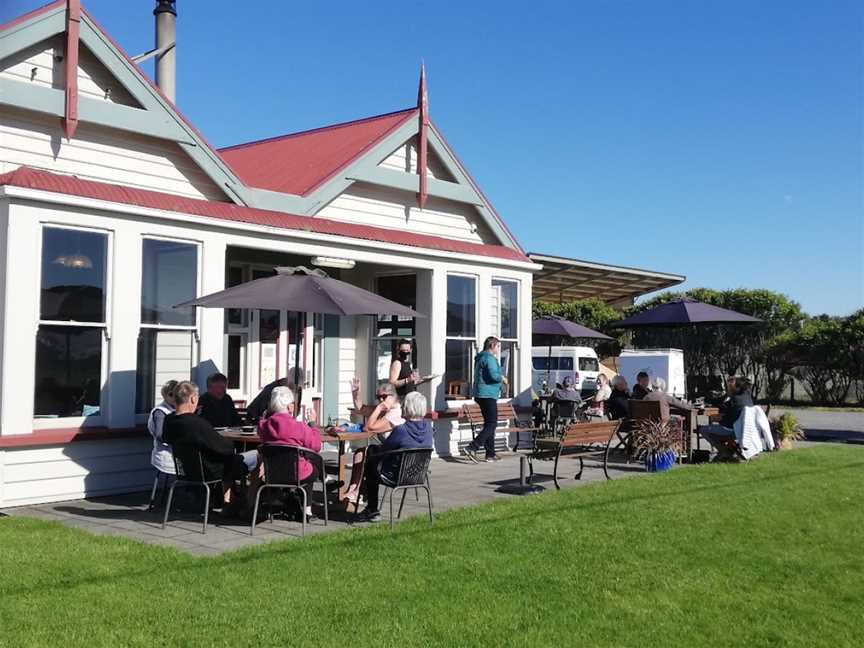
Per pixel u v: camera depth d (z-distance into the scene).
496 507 9.08
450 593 5.91
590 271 23.11
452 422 14.00
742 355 30.45
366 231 12.64
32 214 8.79
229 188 11.24
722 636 5.25
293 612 5.41
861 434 18.81
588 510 8.89
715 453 14.31
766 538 7.73
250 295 8.73
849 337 28.09
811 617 5.62
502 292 15.12
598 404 18.34
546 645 5.00
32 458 8.91
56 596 5.61
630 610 5.66
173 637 4.92
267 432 7.83
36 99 9.38
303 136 16.08
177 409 7.97
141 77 10.34
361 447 8.78
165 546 7.08
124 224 9.55
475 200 15.06
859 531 8.06
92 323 9.34
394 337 14.09
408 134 13.95
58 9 9.55
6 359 8.61
